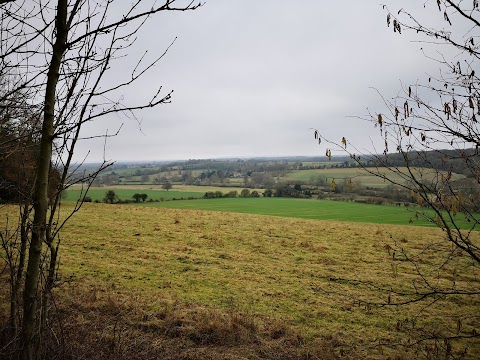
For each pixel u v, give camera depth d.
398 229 27.55
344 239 22.64
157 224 25.81
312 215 42.78
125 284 11.70
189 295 11.17
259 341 8.16
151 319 8.70
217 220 29.41
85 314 8.44
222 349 7.67
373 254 18.58
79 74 2.70
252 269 15.16
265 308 10.48
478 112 2.85
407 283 13.53
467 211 2.81
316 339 8.53
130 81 2.54
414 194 2.95
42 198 2.63
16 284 3.67
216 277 13.55
